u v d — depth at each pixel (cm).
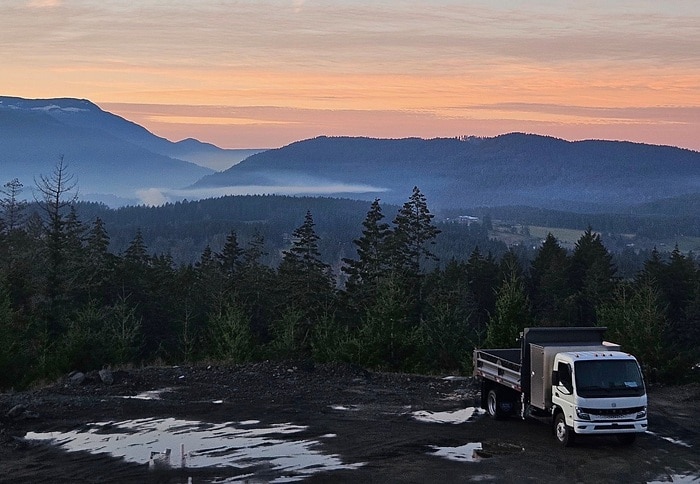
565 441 1759
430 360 3338
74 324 3109
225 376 2478
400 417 2034
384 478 1512
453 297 5891
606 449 1745
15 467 1547
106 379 2323
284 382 2422
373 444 1758
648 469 1595
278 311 5878
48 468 1545
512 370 1962
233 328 3291
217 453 1669
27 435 1788
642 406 1731
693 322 6353
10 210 6069
